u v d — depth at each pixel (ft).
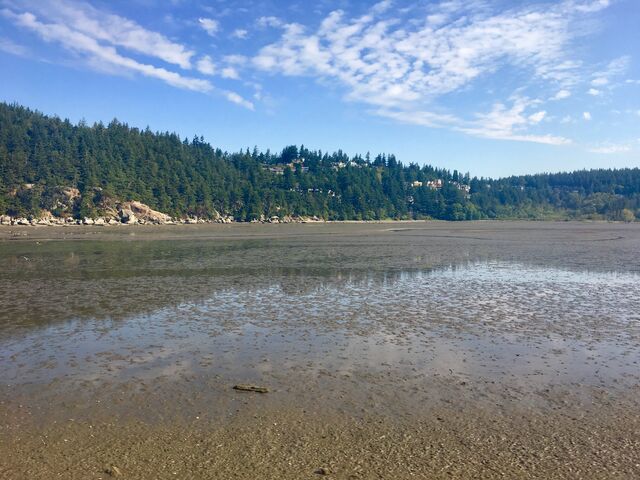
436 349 50.70
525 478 26.91
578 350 50.37
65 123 585.22
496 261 130.72
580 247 180.34
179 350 50.34
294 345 52.16
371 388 40.01
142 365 45.68
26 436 31.71
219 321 62.85
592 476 27.17
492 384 40.88
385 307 71.41
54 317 64.80
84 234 273.75
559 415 34.94
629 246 185.16
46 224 421.59
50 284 91.81
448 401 37.37
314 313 67.51
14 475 27.04
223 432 32.30
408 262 128.57
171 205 539.29
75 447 30.30
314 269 114.01
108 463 28.37
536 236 260.62
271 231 331.98
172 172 572.92
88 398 37.86
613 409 35.94
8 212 431.43
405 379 42.06
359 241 216.33
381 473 27.37
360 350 50.37
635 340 53.98
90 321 62.64
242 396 38.29
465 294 81.61
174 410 35.68
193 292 83.46
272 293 82.64
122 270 111.86
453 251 163.02
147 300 76.33
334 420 34.09
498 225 497.46
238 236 259.80
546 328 59.16
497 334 56.49
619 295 80.69
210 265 121.70
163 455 29.32
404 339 54.44
